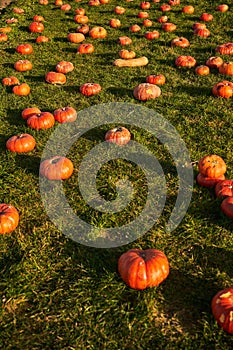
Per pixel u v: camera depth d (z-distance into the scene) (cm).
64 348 201
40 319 214
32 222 269
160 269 221
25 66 472
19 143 327
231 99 395
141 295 219
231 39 549
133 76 452
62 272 236
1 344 204
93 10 713
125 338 204
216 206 271
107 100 401
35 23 607
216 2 712
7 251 248
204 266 238
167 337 205
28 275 232
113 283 225
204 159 286
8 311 218
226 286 226
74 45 551
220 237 254
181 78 443
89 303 219
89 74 461
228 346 198
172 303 219
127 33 587
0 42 564
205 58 488
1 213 262
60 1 754
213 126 356
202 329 206
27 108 376
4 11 719
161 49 521
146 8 702
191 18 643
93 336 205
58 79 437
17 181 300
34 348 202
